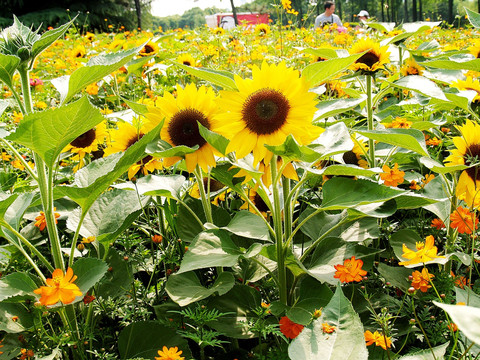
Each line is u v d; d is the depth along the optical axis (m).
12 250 1.98
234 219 1.96
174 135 1.92
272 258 1.91
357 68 2.51
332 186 1.80
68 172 3.06
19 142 1.44
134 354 1.73
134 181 2.30
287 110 1.68
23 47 1.58
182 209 2.29
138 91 5.17
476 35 8.27
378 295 1.95
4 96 4.54
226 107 1.71
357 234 2.01
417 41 6.72
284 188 2.01
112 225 2.03
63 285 1.40
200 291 1.81
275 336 1.74
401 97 3.94
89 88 4.40
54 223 1.70
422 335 1.73
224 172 1.95
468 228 1.77
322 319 1.18
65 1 28.38
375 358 1.61
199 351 1.93
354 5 37.94
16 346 1.72
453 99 2.25
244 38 8.05
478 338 0.76
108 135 2.73
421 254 1.44
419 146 1.67
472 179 1.86
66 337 1.58
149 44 4.73
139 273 2.37
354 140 2.53
